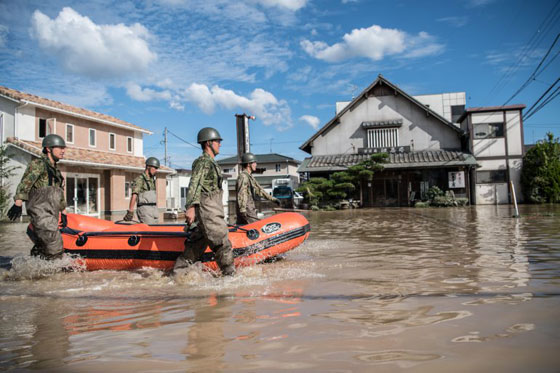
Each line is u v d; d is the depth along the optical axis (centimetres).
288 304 294
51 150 483
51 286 394
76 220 534
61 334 243
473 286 333
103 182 2155
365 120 2781
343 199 2483
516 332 217
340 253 571
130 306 308
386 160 2534
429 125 2681
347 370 175
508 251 532
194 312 282
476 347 197
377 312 265
